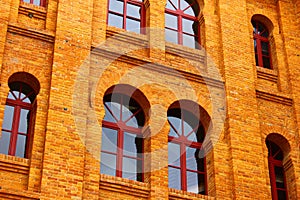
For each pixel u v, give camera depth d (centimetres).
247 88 2517
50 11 2380
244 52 2595
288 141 2511
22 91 2267
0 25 2258
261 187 2322
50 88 2211
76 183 2075
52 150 2100
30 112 2238
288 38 2755
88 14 2394
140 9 2595
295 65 2694
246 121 2441
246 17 2692
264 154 2427
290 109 2591
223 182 2305
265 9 2806
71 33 2333
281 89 2631
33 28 2305
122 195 2161
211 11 2662
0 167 2058
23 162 2088
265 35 2794
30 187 2047
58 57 2270
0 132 2120
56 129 2141
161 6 2575
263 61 2730
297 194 2406
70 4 2388
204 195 2266
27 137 2194
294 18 2817
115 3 2567
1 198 1986
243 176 2317
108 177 2156
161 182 2214
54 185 2047
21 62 2248
